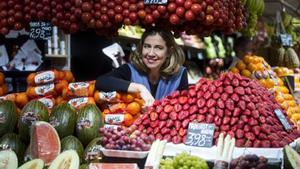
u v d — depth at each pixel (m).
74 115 2.43
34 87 2.78
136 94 2.60
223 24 2.90
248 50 5.54
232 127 2.05
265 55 5.24
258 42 5.65
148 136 2.06
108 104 2.65
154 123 2.18
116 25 2.85
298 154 1.93
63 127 2.37
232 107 2.09
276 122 2.16
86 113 2.41
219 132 2.04
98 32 2.97
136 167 1.91
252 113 2.07
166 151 2.00
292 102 3.73
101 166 1.93
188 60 6.79
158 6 2.60
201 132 2.03
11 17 2.76
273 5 5.96
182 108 2.17
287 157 1.86
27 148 2.36
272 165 1.93
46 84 2.79
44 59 4.43
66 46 4.96
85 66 5.06
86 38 5.06
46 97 2.77
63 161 2.04
